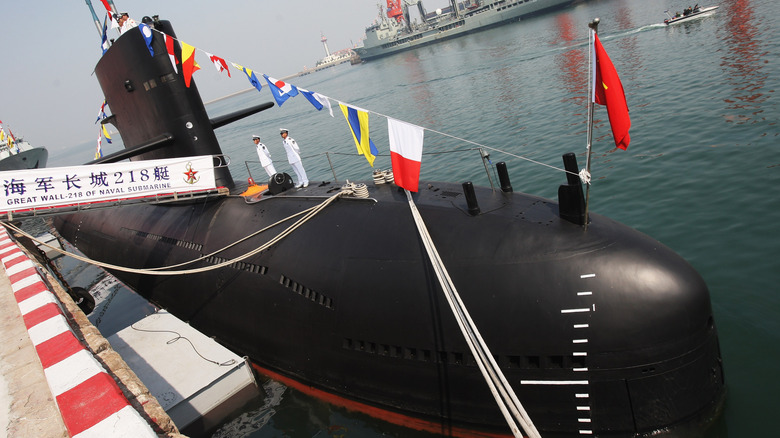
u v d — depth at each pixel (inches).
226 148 1555.1
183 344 324.5
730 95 636.7
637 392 197.5
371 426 266.4
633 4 2271.2
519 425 213.0
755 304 277.9
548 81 1115.3
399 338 238.4
